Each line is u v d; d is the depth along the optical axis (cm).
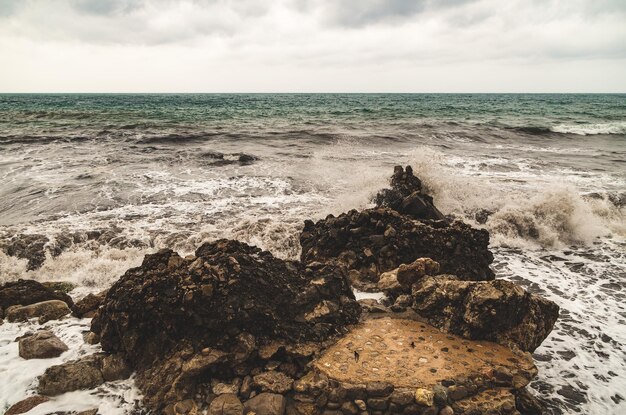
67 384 486
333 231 834
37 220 1113
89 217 1141
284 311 546
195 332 510
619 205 1317
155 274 557
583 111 5675
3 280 822
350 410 434
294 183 1526
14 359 546
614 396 509
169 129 2917
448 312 580
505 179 1622
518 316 546
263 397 444
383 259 788
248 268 570
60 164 1767
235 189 1440
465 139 2686
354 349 520
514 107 6625
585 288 815
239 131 2811
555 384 529
